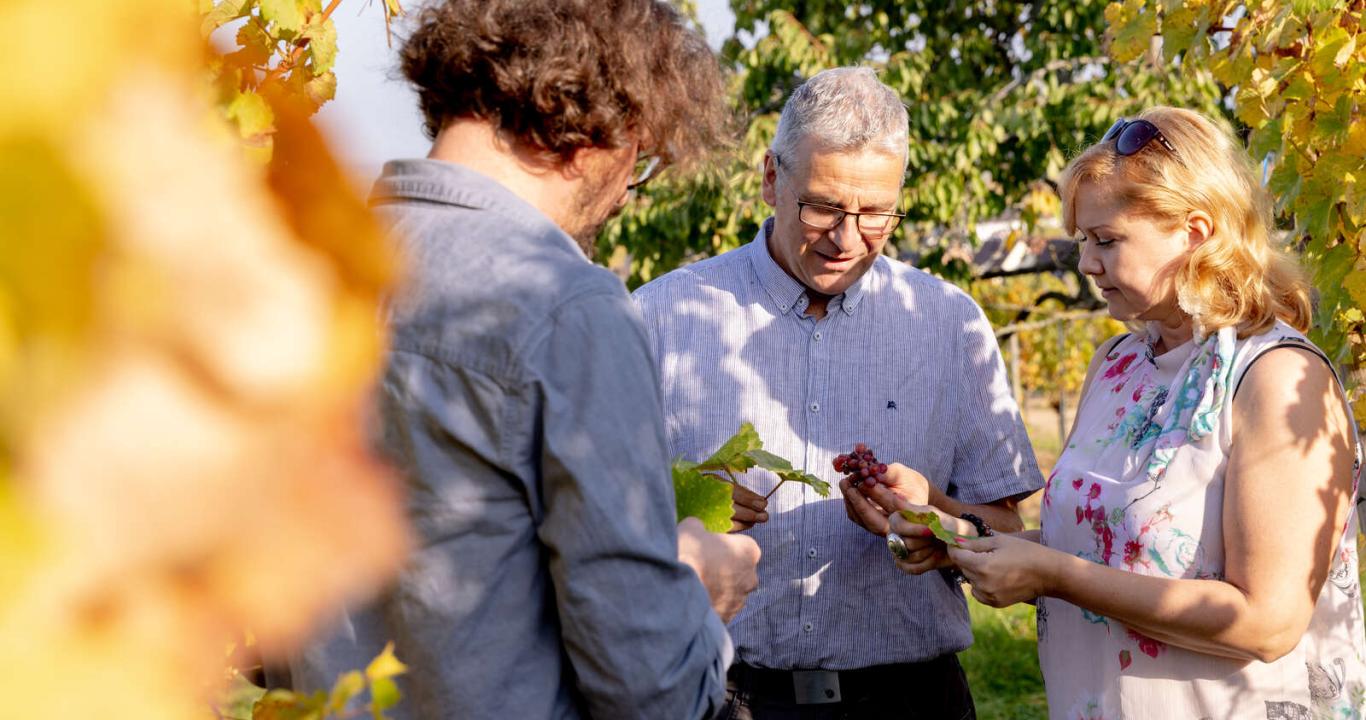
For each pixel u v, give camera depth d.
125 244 0.23
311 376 0.25
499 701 1.18
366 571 0.27
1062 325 12.26
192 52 0.25
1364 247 2.43
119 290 0.23
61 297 0.23
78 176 0.22
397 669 0.80
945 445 2.32
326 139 0.26
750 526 2.06
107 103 0.23
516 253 1.19
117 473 0.23
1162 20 2.96
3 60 0.22
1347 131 2.43
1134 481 1.83
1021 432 2.33
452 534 1.16
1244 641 1.67
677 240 8.20
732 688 2.17
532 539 1.20
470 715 1.17
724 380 2.25
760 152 7.88
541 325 1.15
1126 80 7.78
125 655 0.24
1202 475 1.76
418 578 1.15
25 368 0.23
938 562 2.01
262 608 0.25
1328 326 2.54
